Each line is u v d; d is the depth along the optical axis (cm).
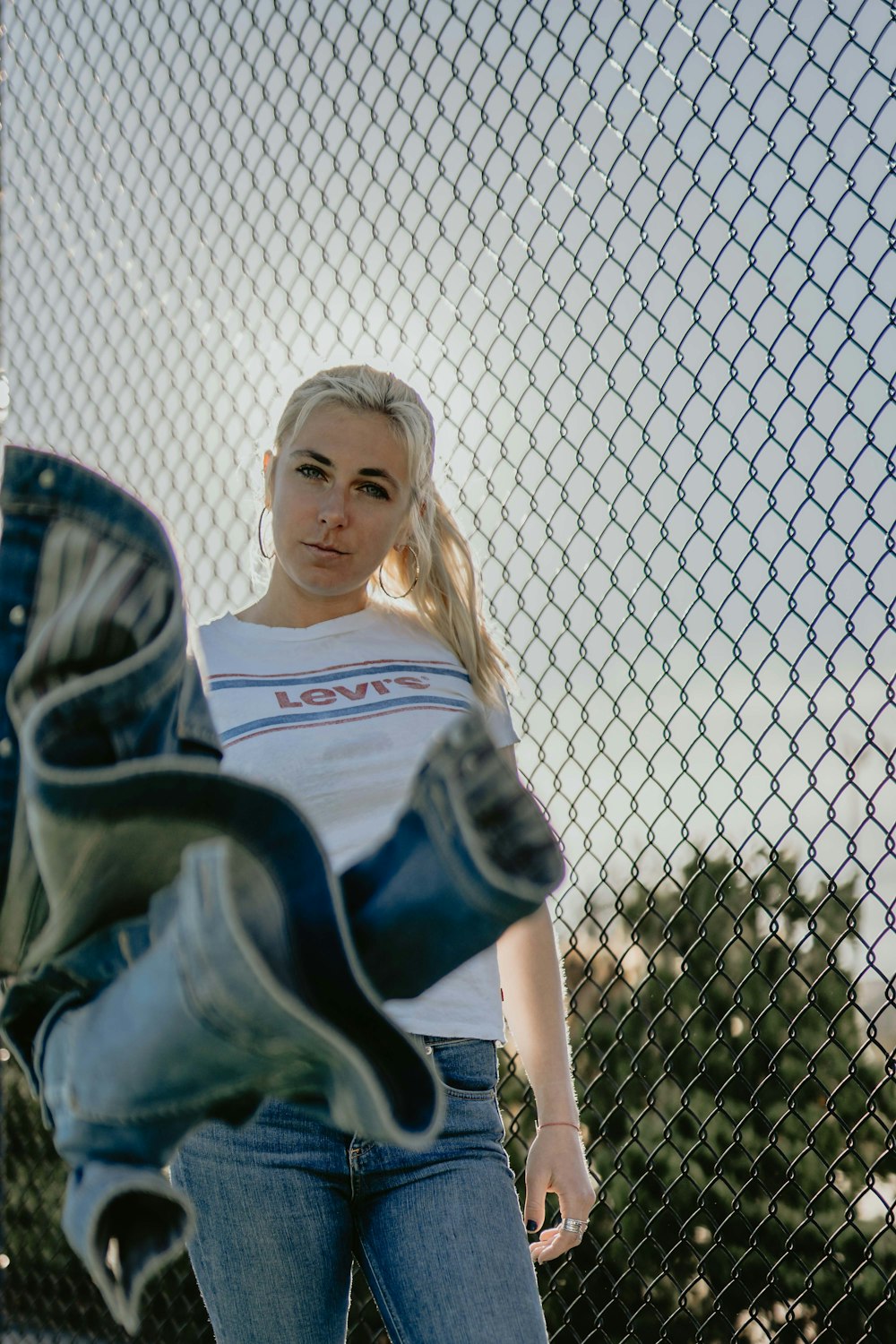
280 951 42
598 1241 271
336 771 145
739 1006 202
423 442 158
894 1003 184
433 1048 144
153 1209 45
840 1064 258
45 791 42
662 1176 274
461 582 170
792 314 199
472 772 44
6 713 53
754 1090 201
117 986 45
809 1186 258
